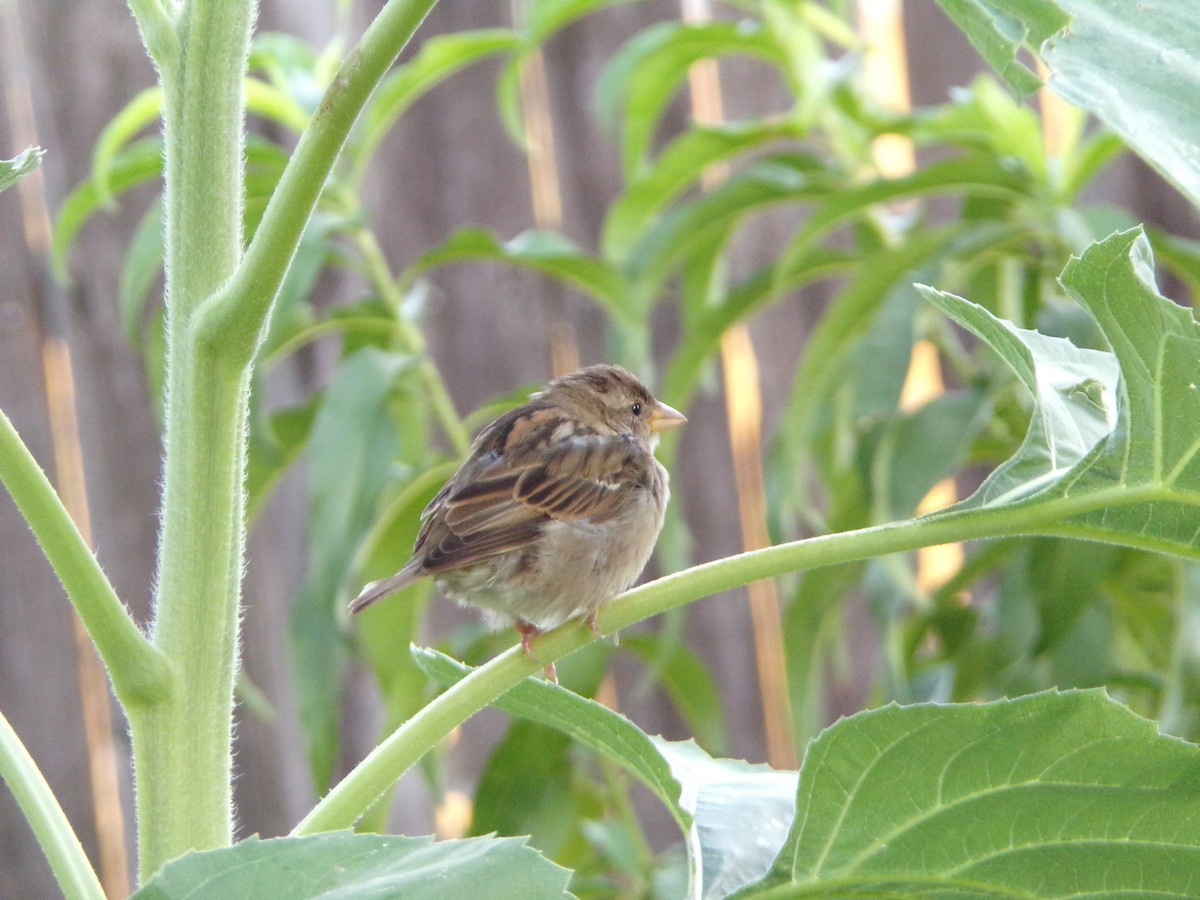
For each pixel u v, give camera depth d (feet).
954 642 29.73
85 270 39.11
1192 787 11.57
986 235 26.12
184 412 12.17
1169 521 11.91
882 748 11.66
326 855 9.67
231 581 12.32
